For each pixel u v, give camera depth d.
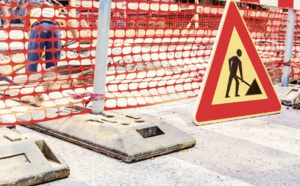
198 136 2.68
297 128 2.99
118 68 6.00
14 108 3.34
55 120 2.64
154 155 2.21
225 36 2.84
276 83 4.71
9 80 4.39
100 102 2.70
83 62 5.47
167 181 1.89
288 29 4.13
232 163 2.17
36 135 2.09
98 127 2.36
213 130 2.85
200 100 2.75
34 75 4.34
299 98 3.94
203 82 2.76
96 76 2.68
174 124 3.00
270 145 2.53
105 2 2.58
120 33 7.34
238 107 3.00
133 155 2.10
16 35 7.50
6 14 4.18
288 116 3.38
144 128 2.35
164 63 6.41
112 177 1.92
